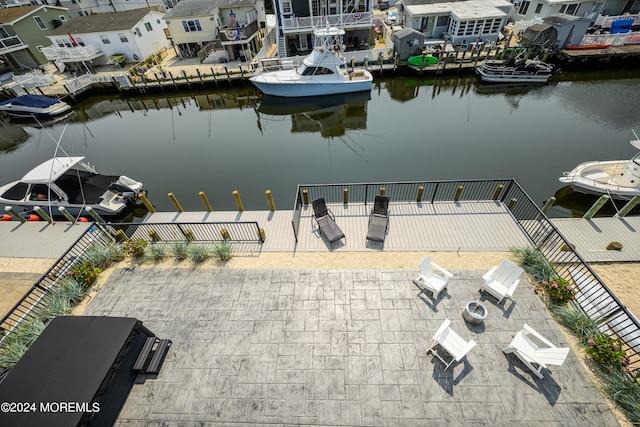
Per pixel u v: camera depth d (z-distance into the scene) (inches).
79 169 542.6
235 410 214.5
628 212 427.5
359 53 994.7
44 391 193.5
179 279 315.9
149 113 952.3
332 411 210.2
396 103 868.0
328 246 355.9
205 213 449.4
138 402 221.5
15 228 449.7
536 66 852.6
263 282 304.7
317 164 599.8
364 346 244.8
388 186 520.7
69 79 1057.5
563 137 625.6
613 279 317.1
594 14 1017.5
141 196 442.3
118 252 345.4
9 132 866.1
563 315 253.6
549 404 206.4
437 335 224.4
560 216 455.8
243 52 1059.9
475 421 200.7
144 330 246.8
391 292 285.4
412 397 213.8
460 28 1010.7
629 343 244.5
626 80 880.3
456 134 669.3
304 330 259.3
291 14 964.0
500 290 262.8
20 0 1337.4
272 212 433.7
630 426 195.8
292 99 892.6
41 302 298.0
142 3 1556.3
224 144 713.0
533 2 1098.7
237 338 257.4
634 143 406.9
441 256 333.1
